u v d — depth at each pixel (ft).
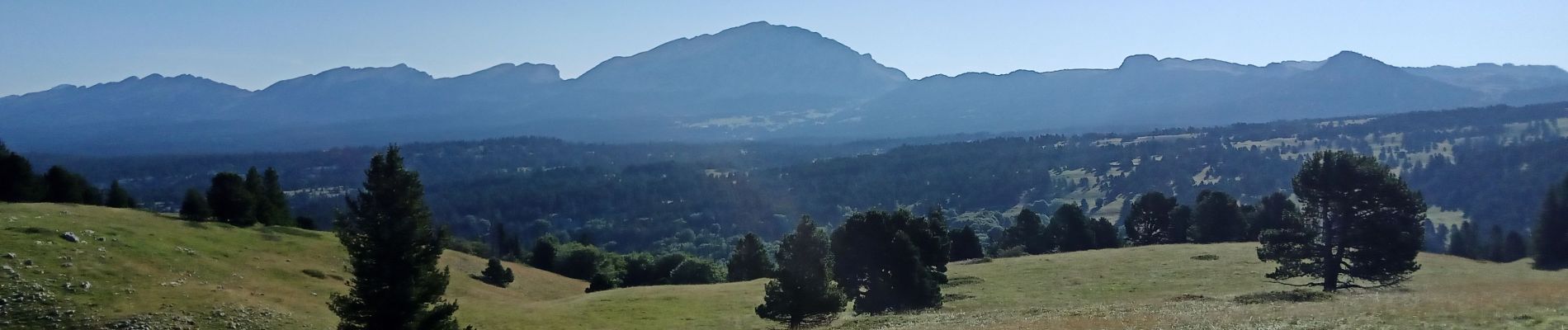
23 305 120.78
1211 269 200.13
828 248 150.82
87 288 131.34
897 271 157.79
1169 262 216.95
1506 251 330.75
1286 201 323.57
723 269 354.95
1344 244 152.05
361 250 113.39
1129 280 190.19
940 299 161.79
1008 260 254.47
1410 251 147.23
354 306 114.01
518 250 463.01
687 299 199.82
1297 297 130.72
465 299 205.87
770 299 148.25
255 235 221.87
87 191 276.00
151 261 156.35
